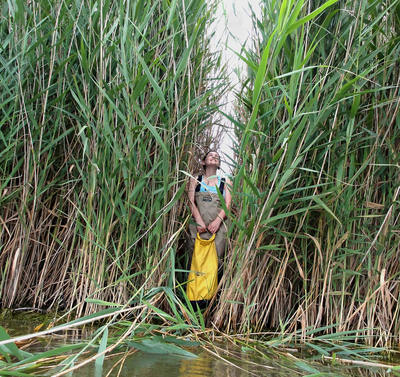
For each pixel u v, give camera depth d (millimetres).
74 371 1023
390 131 1962
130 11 1842
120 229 2062
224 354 1412
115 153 1830
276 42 1559
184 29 1879
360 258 1995
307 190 2008
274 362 1344
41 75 2074
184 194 2256
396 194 1857
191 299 2168
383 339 1837
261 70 1432
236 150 2332
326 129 1897
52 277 2221
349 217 1945
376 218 2016
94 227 2018
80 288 1962
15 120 2057
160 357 1252
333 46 1839
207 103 2471
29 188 2094
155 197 2043
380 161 1896
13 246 2098
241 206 2021
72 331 1622
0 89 2002
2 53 2016
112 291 1995
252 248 1955
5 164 2021
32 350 1265
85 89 1925
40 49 2006
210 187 2391
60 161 2273
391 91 1901
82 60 1785
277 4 1852
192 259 2271
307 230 2102
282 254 2127
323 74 1872
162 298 2080
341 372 1276
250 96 2117
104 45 1918
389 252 1893
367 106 1937
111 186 1897
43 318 1884
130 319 1904
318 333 1953
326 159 2000
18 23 1913
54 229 2287
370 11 1725
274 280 2098
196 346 1503
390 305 1865
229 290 1908
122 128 1944
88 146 1908
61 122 2129
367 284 1965
